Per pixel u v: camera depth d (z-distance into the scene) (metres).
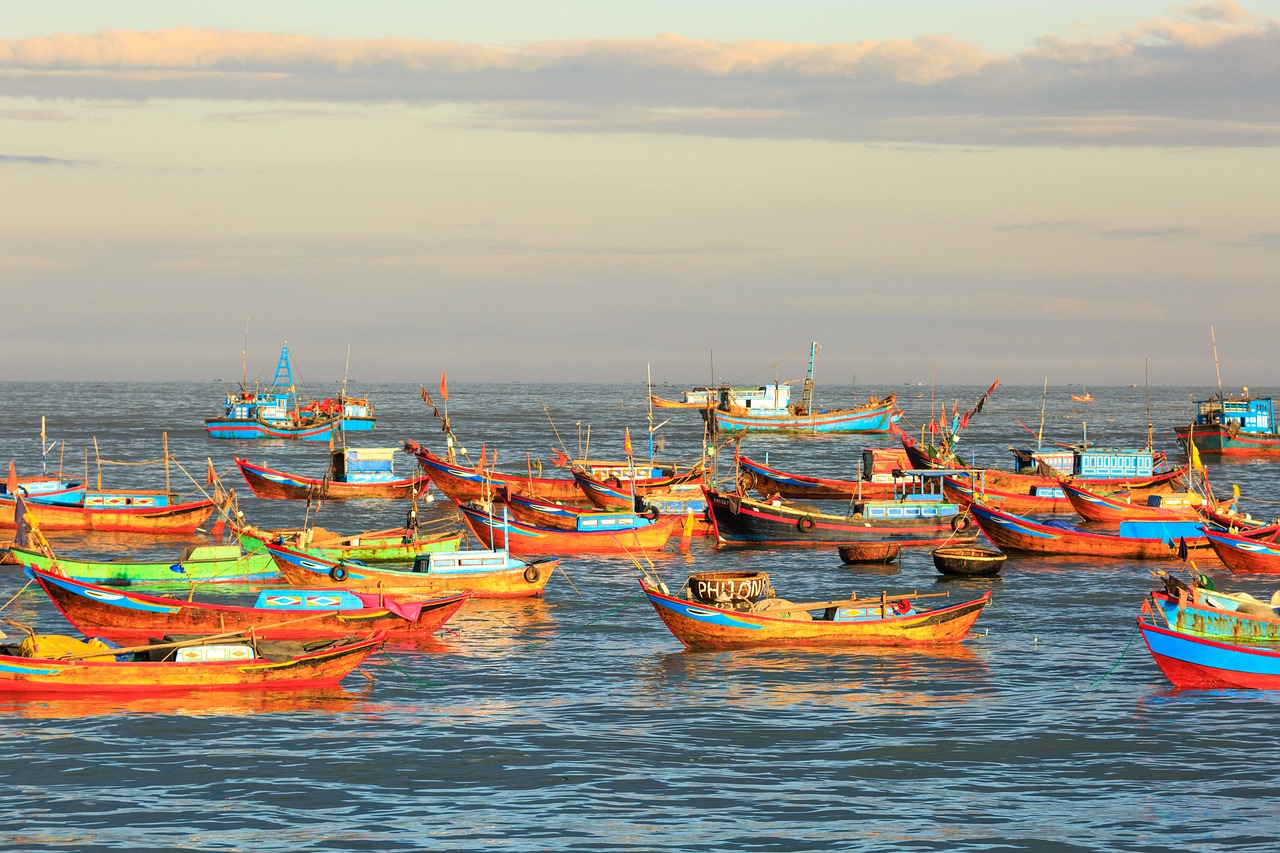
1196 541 106.88
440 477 155.25
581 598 87.12
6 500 122.56
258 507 147.88
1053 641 73.38
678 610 69.88
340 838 43.44
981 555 96.81
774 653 69.75
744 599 71.81
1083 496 120.44
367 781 48.84
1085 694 61.25
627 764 50.91
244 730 54.94
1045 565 103.94
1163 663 62.19
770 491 159.12
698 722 56.50
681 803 46.75
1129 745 53.09
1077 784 48.69
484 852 42.34
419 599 74.12
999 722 56.47
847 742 53.66
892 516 115.25
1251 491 168.75
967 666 66.94
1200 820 45.09
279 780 48.84
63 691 59.12
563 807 46.28
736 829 44.34
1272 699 59.88
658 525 110.44
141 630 71.94
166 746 52.62
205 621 71.94
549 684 63.25
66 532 121.06
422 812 45.78
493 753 52.12
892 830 44.25
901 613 71.56
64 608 71.62
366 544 92.06
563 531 108.75
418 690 62.09
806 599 88.88
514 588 85.62
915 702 59.78
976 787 48.38
